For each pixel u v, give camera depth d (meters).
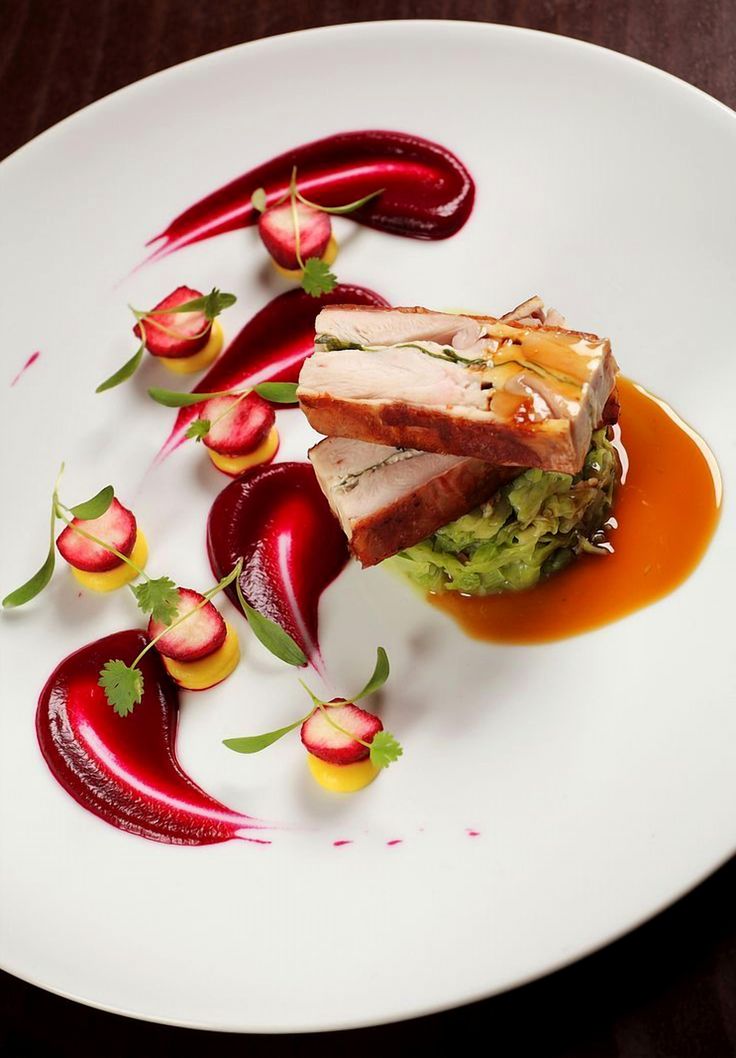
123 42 0.81
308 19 0.80
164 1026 0.61
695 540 0.65
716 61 0.75
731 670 0.63
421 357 0.65
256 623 0.65
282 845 0.63
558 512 0.65
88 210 0.75
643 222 0.71
